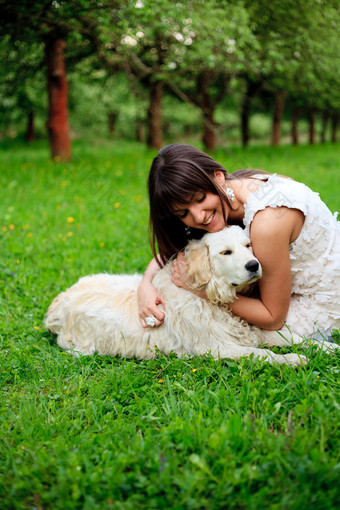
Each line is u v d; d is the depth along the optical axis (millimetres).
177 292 3074
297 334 3074
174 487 1891
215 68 8930
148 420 2373
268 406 2344
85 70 13562
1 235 6059
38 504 1858
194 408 2438
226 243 2748
